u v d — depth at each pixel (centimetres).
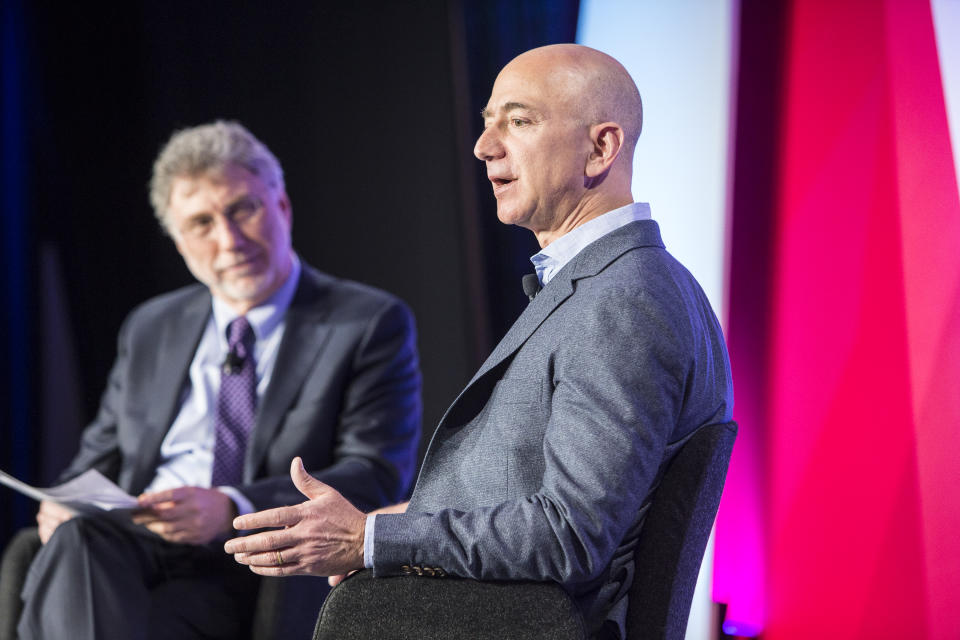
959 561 473
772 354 534
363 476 404
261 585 362
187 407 441
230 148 433
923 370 488
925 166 492
